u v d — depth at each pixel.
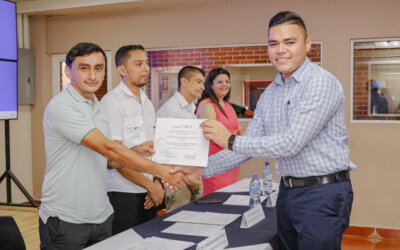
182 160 1.98
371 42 4.63
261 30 4.92
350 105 4.66
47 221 2.04
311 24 4.70
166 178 2.20
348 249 4.21
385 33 4.45
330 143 1.76
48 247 2.05
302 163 1.77
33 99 5.99
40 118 6.00
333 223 1.73
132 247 1.84
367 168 4.61
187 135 1.99
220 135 1.87
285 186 1.88
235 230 2.14
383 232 4.54
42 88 5.97
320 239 1.73
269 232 2.10
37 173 6.06
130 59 2.63
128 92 2.64
